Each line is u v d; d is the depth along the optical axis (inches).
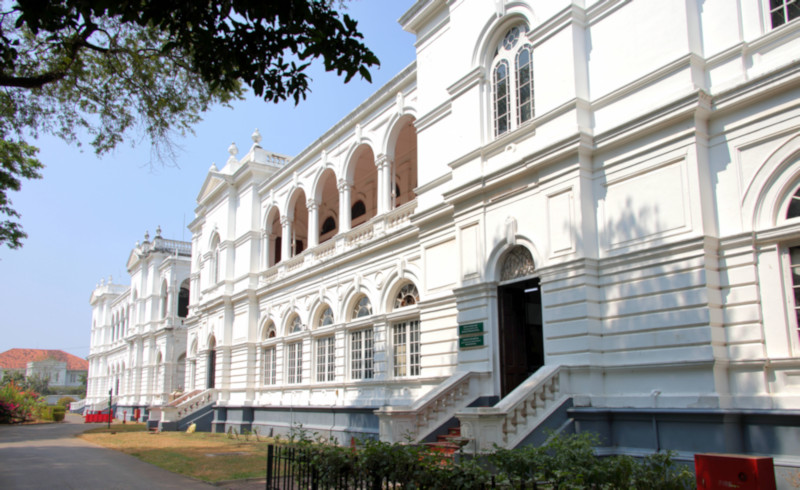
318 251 887.7
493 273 533.0
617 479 217.8
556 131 485.4
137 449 737.0
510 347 532.1
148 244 1932.8
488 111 574.2
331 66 301.7
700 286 383.6
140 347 1827.0
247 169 1097.4
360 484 275.3
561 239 467.8
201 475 504.1
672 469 247.9
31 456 671.8
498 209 535.2
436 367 600.7
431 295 622.8
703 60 414.0
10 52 362.9
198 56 295.0
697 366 378.6
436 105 655.1
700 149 400.2
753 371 364.8
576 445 252.8
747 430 358.6
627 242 434.3
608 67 468.4
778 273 362.0
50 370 4234.7
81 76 508.4
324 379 831.7
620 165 445.7
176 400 1146.0
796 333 351.6
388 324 707.4
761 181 374.3
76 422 1595.7
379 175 767.1
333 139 874.1
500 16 560.4
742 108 388.8
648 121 422.0
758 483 202.8
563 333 454.0
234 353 1077.1
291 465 339.9
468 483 218.1
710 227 391.5
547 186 486.3
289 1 268.8
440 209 615.2
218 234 1202.6
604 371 434.9
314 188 917.2
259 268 1071.0
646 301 414.9
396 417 478.0
